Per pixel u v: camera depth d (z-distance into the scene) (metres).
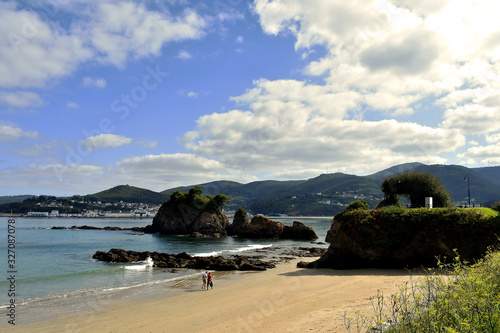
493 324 5.38
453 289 6.82
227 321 15.90
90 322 17.47
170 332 15.14
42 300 22.83
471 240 27.17
